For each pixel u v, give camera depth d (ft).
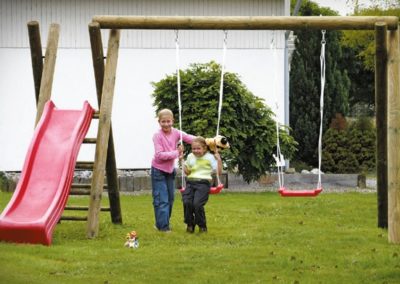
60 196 38.70
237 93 63.93
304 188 72.54
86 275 30.78
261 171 66.39
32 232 36.68
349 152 85.46
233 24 40.40
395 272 31.35
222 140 41.60
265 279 30.27
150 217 48.34
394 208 38.37
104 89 41.19
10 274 30.14
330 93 91.04
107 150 42.65
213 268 32.27
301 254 35.24
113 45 41.29
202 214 41.16
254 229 42.93
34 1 80.28
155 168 41.91
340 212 50.88
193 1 81.30
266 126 64.80
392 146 38.34
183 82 64.59
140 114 81.00
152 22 40.55
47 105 42.75
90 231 40.04
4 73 80.28
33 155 40.93
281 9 81.46
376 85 40.70
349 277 30.73
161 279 30.19
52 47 43.16
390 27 38.91
